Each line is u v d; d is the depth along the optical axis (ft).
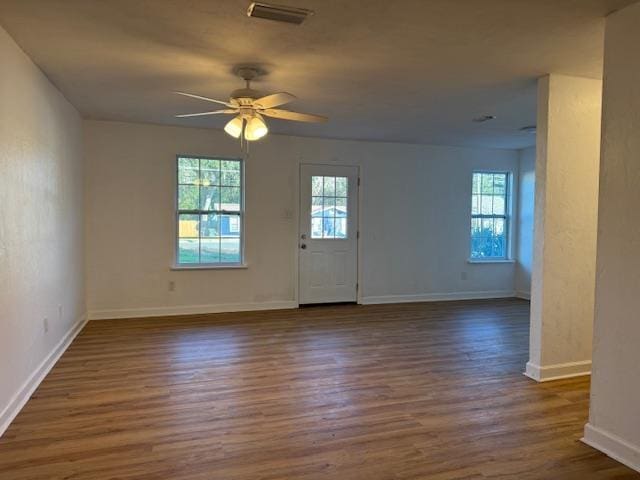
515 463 7.79
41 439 8.41
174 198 18.90
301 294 21.12
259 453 8.00
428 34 9.23
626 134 7.87
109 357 13.34
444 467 7.62
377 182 22.11
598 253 8.34
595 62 10.69
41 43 9.75
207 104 15.15
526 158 23.70
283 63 11.00
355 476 7.33
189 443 8.32
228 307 19.86
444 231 23.34
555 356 11.89
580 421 9.42
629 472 7.55
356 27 8.92
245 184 19.90
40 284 11.50
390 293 22.57
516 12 8.20
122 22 8.73
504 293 24.52
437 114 16.17
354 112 15.92
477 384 11.46
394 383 11.47
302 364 12.87
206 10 8.21
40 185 11.54
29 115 10.62
